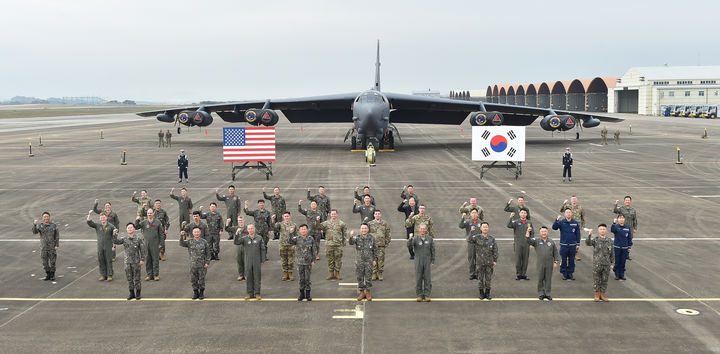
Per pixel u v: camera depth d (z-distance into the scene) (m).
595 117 48.06
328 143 51.34
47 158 39.81
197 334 9.95
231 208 17.59
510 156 28.36
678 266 13.98
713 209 21.16
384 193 24.86
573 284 12.79
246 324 10.41
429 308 11.23
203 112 45.69
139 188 26.77
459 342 9.52
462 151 43.31
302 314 10.93
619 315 10.77
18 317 10.80
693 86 98.81
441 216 20.14
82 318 10.75
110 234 13.12
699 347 9.28
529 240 11.96
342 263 14.57
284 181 28.56
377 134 40.62
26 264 14.58
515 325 10.29
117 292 12.34
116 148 47.38
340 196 24.09
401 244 16.48
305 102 44.50
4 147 48.56
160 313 11.02
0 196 24.70
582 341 9.54
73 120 107.38
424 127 77.06
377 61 54.25
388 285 12.77
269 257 15.34
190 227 12.47
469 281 13.03
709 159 37.12
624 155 39.94
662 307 11.18
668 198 23.53
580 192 25.06
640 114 102.75
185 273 13.85
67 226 18.94
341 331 10.05
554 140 52.88
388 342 9.54
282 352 9.15
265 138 28.31
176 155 41.81
